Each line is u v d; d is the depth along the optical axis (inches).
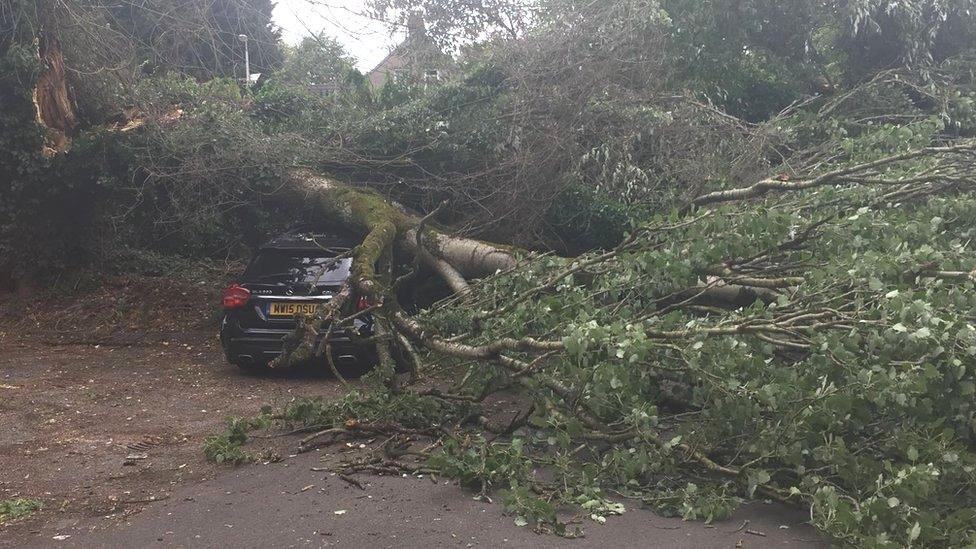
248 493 197.9
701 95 460.8
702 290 267.0
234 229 552.7
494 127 438.3
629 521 178.5
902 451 170.9
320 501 190.4
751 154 381.7
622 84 424.5
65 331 483.2
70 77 518.0
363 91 536.1
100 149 487.8
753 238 257.3
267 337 347.6
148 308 530.3
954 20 467.5
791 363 222.7
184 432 264.7
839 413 176.9
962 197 270.7
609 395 204.4
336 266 356.5
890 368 170.9
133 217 537.3
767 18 471.8
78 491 202.7
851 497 167.5
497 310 260.7
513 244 424.2
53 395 322.0
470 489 198.4
